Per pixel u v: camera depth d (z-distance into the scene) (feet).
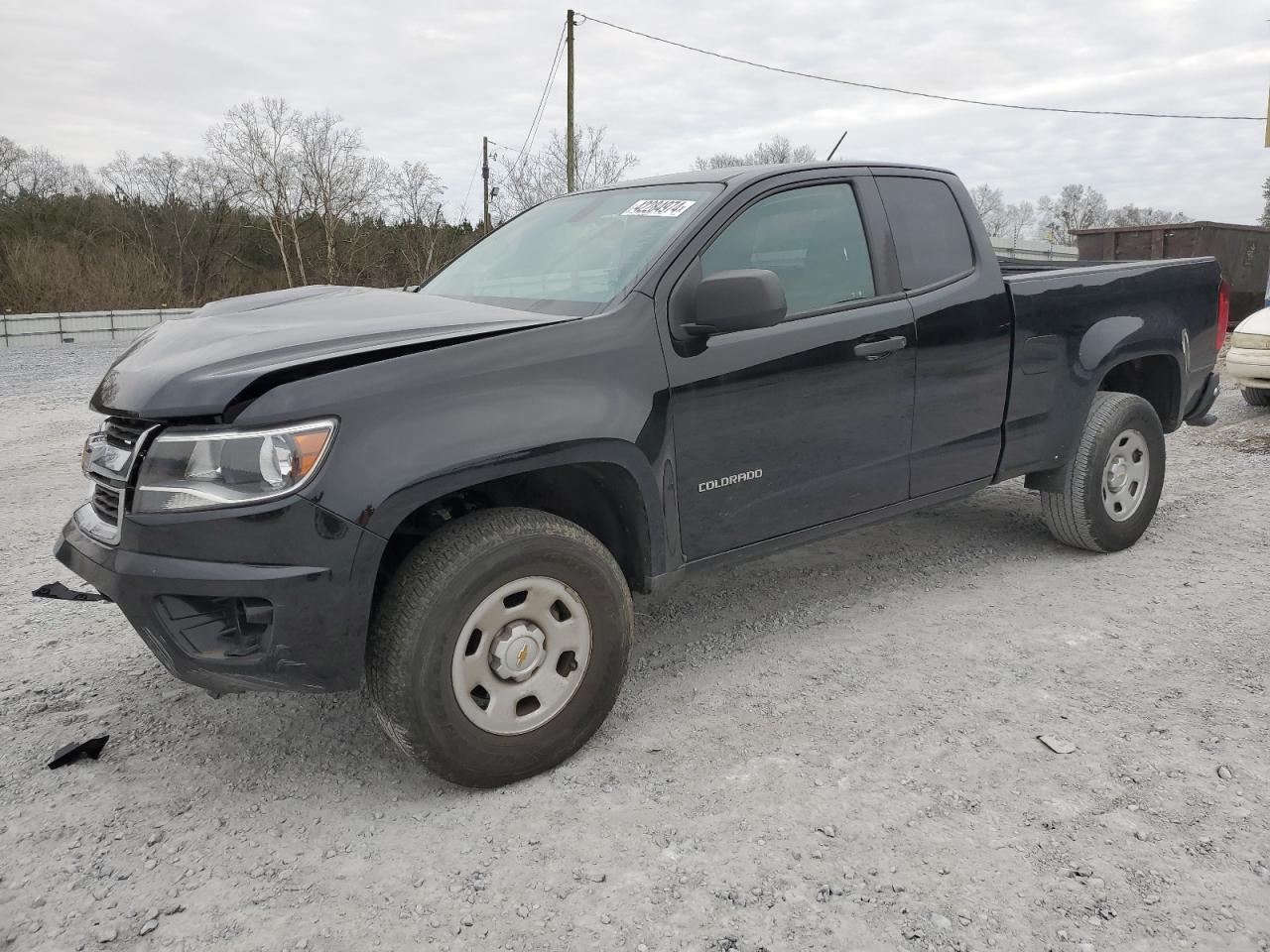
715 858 7.77
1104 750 9.27
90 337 78.64
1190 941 6.68
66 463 24.97
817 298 11.19
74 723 10.41
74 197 158.92
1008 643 11.96
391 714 8.32
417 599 8.21
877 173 12.28
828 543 16.29
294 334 8.87
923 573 14.66
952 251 12.73
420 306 10.26
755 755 9.40
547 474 9.80
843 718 10.10
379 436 7.95
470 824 8.41
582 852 7.93
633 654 12.01
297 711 10.66
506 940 6.89
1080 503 14.43
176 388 7.93
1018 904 7.09
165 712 10.64
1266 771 8.83
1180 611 12.82
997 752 9.30
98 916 7.25
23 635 12.94
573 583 9.05
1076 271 14.15
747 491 10.54
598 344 9.30
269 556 7.70
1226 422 26.71
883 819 8.23
